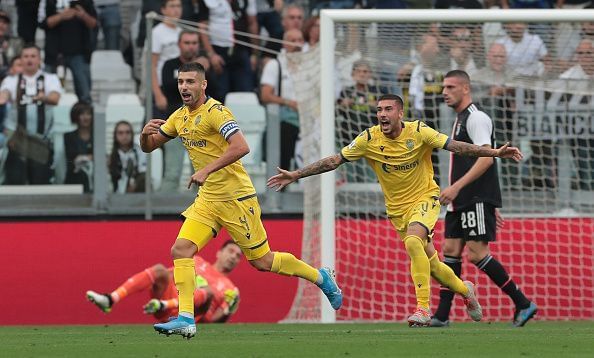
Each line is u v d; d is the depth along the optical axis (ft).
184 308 54.54
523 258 93.76
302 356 44.93
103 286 93.20
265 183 107.45
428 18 87.30
